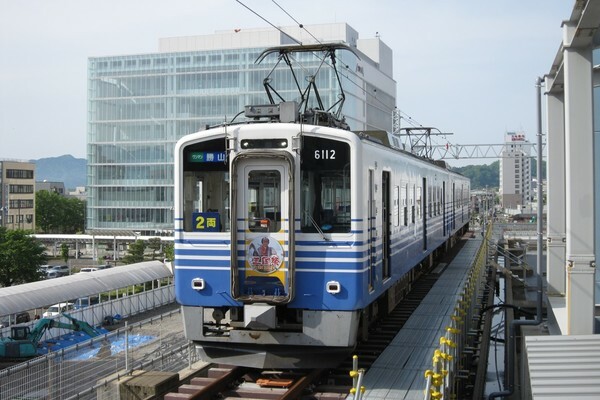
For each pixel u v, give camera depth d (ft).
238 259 30.25
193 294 31.14
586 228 32.83
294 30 209.67
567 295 33.50
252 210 30.25
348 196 29.89
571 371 25.82
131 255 178.29
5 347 79.41
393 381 29.86
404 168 43.55
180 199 31.37
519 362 49.98
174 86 197.67
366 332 35.40
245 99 190.49
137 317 96.73
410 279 52.26
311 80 36.73
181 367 37.11
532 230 138.62
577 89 32.14
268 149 30.17
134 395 30.35
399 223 41.34
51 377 32.81
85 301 113.91
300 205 29.96
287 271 29.78
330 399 28.94
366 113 196.95
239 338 30.66
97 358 35.14
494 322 94.12
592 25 29.58
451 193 81.51
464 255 89.04
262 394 29.58
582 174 32.53
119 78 202.49
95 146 205.87
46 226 303.27
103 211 207.00
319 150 30.07
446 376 26.89
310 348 30.40
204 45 203.31
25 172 273.95
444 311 47.03
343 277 29.68
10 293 83.05
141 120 201.46
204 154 31.09
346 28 208.85
